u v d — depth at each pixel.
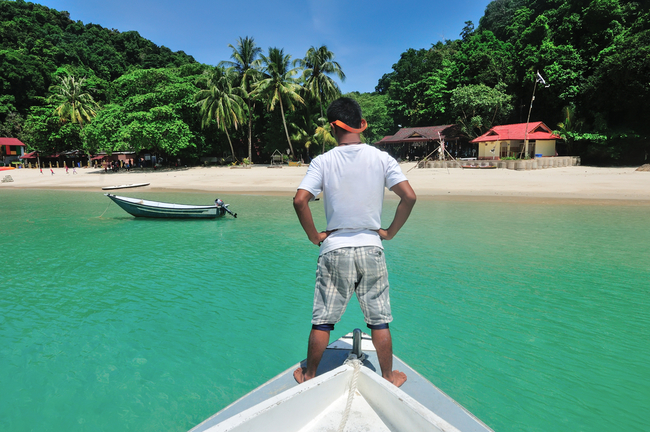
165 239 9.55
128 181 31.41
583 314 4.54
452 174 27.20
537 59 37.41
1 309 4.95
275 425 1.53
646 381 3.14
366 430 1.60
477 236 9.20
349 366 1.87
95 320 4.59
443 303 4.94
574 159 32.00
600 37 35.34
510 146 34.84
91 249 8.46
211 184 26.91
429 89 49.66
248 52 44.91
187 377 3.34
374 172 2.02
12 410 2.89
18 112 67.56
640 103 31.19
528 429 2.56
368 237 2.03
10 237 9.94
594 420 2.66
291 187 23.58
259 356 3.71
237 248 8.44
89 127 42.31
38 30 83.50
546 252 7.58
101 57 85.19
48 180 35.53
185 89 41.44
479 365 3.41
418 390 2.10
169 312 4.84
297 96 41.50
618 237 8.88
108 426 2.70
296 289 5.70
